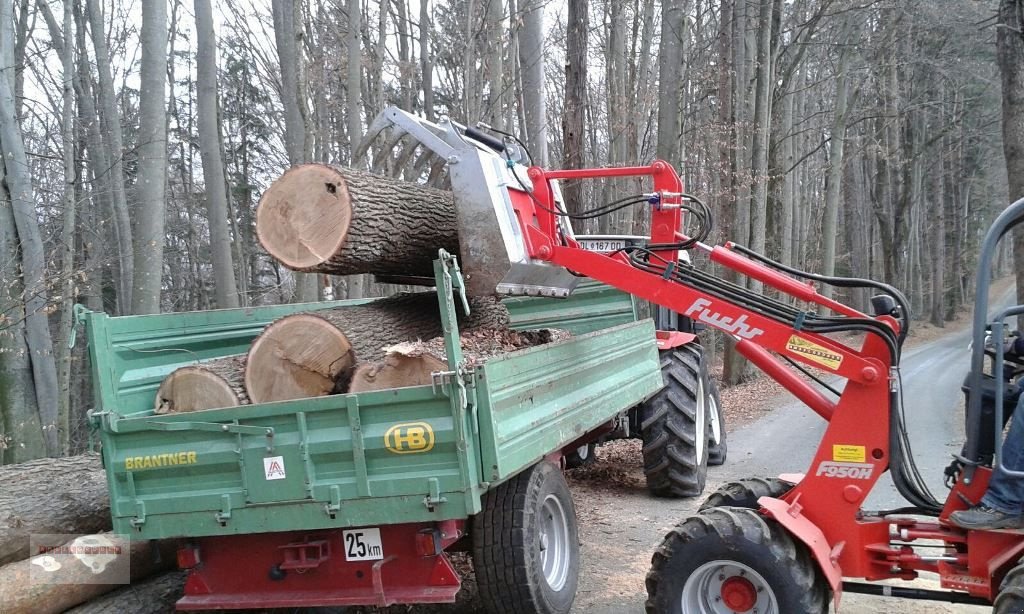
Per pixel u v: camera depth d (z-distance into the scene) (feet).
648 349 20.66
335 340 12.92
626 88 55.72
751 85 53.21
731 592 11.46
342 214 13.12
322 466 11.06
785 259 66.74
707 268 53.83
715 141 53.78
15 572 11.90
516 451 11.49
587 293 23.16
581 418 14.84
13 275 24.20
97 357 12.82
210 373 13.25
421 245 15.78
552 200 16.08
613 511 20.71
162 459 11.69
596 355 16.34
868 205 119.03
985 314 10.39
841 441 11.75
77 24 52.54
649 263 13.96
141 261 27.14
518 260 14.46
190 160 75.77
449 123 14.88
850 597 14.17
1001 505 10.25
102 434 11.90
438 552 10.85
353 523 10.85
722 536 11.28
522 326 23.58
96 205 49.85
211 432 11.52
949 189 129.18
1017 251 33.09
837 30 71.31
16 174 24.39
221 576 12.00
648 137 63.93
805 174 99.96
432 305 16.75
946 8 63.36
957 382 45.14
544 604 12.40
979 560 10.62
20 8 48.37
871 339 11.78
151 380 14.16
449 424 10.53
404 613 13.97
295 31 29.66
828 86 96.89
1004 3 33.40
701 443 22.90
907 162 102.78
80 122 50.11
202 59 34.30
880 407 11.55
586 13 32.40
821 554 11.09
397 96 57.93
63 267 30.66
